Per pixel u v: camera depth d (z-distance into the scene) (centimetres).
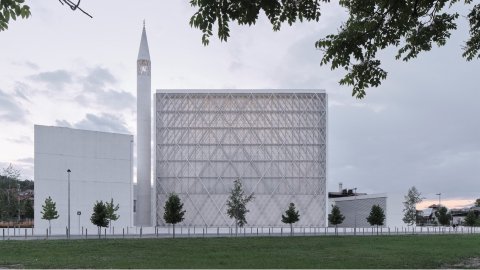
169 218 6550
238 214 7512
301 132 9862
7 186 8475
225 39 952
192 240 4534
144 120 10012
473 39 1503
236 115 9894
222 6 927
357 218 10638
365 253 3144
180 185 9719
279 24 1096
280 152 9812
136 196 10062
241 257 2828
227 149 9831
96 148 8144
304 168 9788
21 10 738
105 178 8212
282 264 2408
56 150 7688
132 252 3183
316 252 3212
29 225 8725
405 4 1255
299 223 9638
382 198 9981
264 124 9875
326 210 9669
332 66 1363
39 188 7475
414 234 6072
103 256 2897
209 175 9756
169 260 2631
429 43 1435
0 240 4516
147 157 9950
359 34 1305
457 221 12825
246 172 9762
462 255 2945
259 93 9912
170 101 9906
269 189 9725
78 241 4347
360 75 1407
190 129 9850
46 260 2623
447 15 1373
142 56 10100
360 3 1288
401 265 2353
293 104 9906
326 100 9888
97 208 5956
